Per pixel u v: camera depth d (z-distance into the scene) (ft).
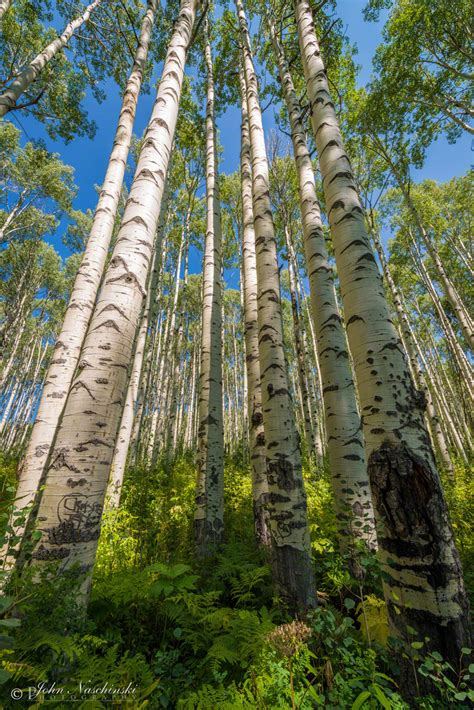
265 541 12.30
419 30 30.94
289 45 25.64
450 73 32.65
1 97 19.11
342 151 10.07
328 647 6.22
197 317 74.59
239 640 6.97
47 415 12.75
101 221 16.14
